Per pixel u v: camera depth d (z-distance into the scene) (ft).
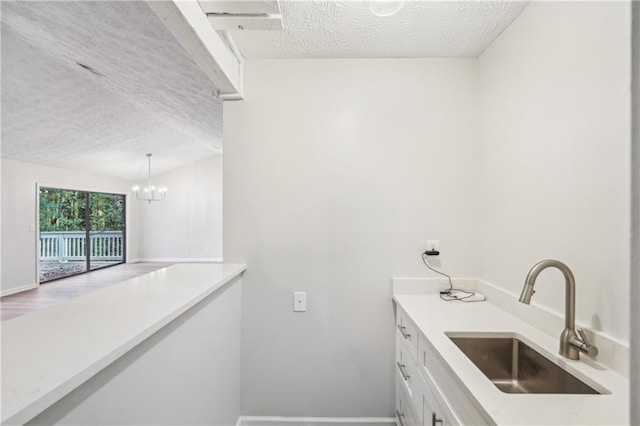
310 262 5.74
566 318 3.20
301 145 5.75
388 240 5.72
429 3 4.23
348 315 5.74
